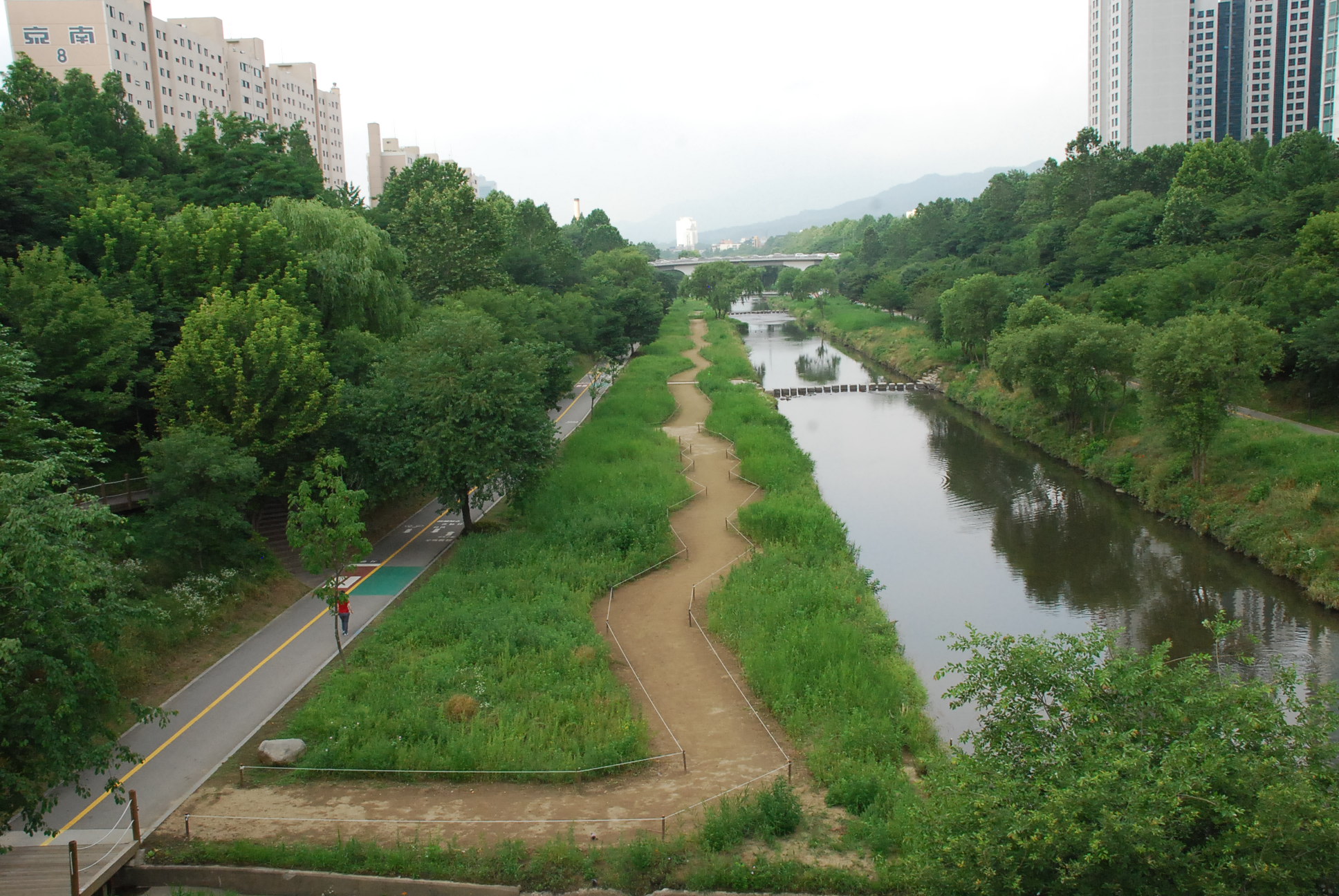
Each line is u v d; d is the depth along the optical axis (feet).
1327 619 136.67
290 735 92.99
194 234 163.84
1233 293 248.73
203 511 119.65
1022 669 59.67
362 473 152.35
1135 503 199.52
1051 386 244.42
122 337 134.00
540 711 97.96
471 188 342.64
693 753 93.25
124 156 240.12
